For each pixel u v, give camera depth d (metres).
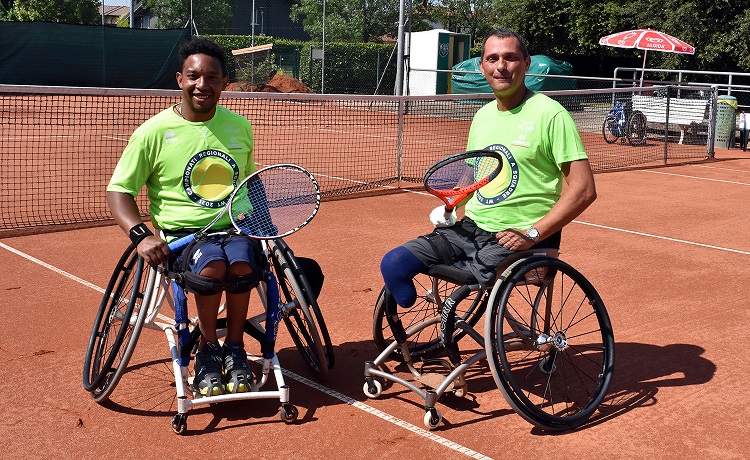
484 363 4.39
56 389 3.91
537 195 3.78
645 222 8.43
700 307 5.46
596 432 3.57
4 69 21.20
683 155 14.84
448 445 3.42
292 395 3.91
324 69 24.31
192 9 24.48
